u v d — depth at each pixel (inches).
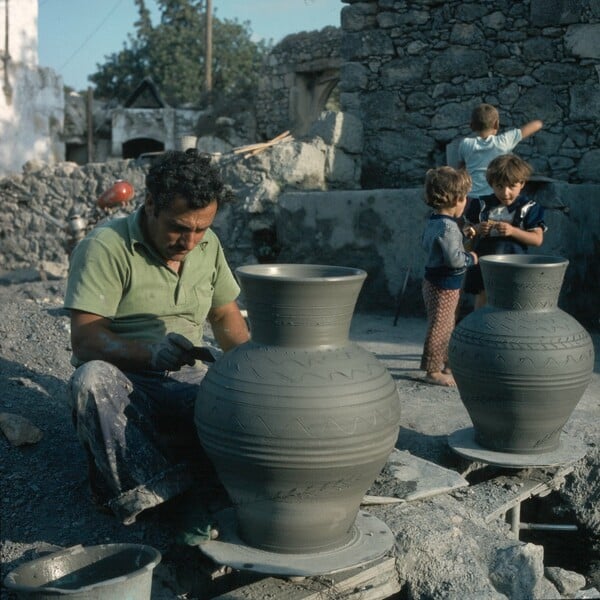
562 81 321.1
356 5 358.6
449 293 195.6
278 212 319.9
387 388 103.5
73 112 936.9
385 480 134.6
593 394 195.9
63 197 418.3
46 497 123.4
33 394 154.4
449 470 139.9
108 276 111.4
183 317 120.0
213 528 108.5
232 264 328.5
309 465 97.3
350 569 108.7
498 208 209.0
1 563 108.3
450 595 110.8
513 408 142.7
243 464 99.5
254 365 101.3
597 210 296.7
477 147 244.1
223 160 333.4
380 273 305.0
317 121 348.5
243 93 773.3
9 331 196.1
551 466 142.9
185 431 117.0
